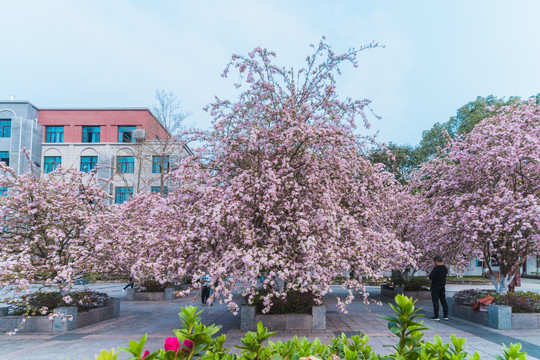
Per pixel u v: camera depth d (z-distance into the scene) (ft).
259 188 27.50
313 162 29.91
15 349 25.55
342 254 28.81
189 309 7.45
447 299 41.65
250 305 31.71
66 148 119.44
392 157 36.06
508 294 34.01
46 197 34.63
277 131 30.22
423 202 48.70
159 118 89.61
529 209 28.91
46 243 34.50
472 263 97.45
